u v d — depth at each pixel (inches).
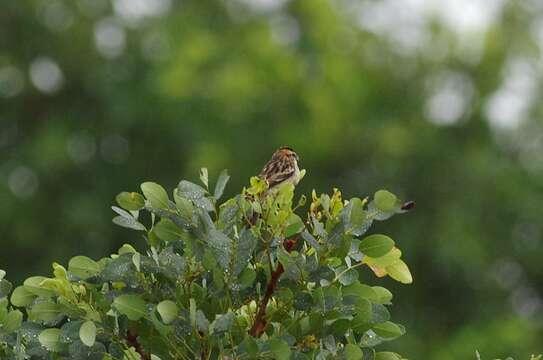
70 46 1212.5
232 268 228.1
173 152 1141.1
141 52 1187.3
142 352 236.2
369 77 1153.4
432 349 979.3
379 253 231.0
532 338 947.3
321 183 1091.3
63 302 235.0
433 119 1143.6
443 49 1162.6
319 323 231.5
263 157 1083.3
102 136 1149.7
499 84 1144.8
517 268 1081.4
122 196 233.5
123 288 234.5
